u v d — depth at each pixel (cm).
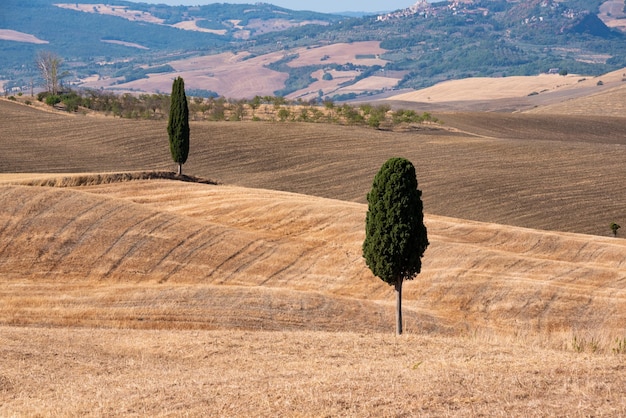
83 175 7519
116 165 11300
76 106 17950
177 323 3638
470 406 1638
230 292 4047
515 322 4531
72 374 2194
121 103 18675
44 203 5550
